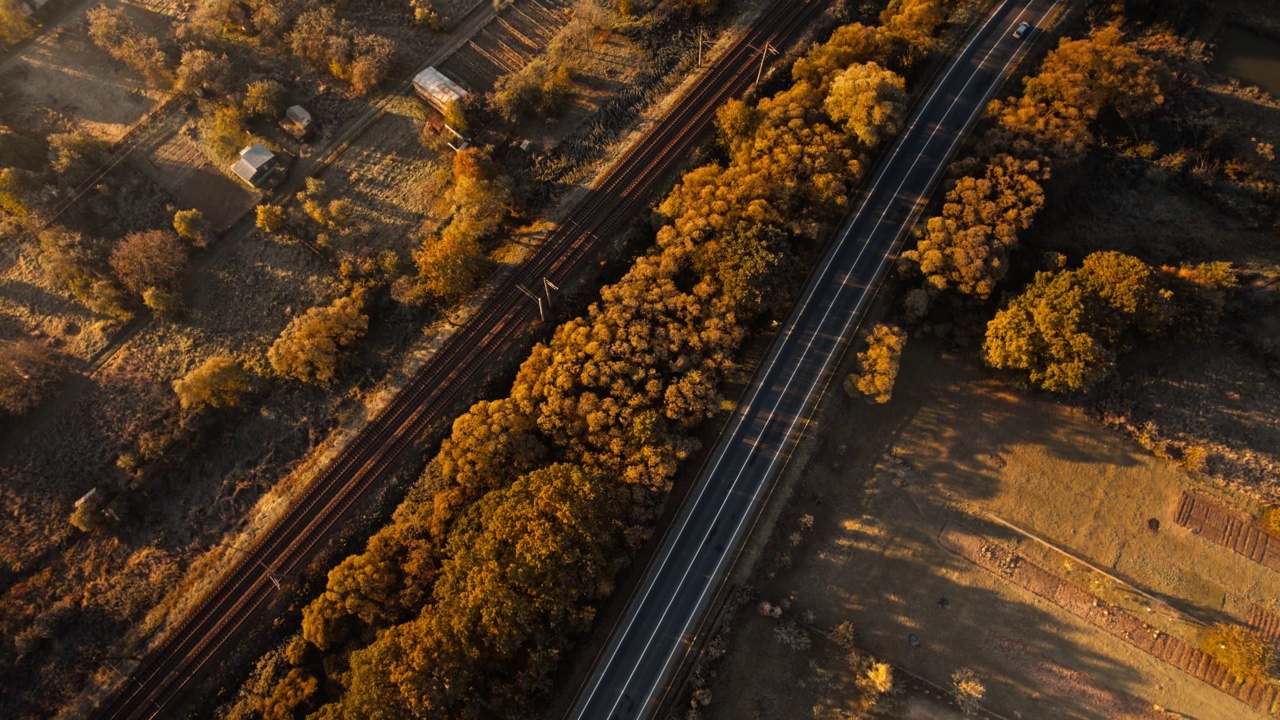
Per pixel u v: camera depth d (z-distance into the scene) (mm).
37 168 93812
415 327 86625
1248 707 71000
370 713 61250
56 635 71875
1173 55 101312
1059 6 102625
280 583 72875
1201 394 82938
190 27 100125
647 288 81062
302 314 87875
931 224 82562
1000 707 70750
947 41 100312
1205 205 93875
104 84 100125
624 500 70438
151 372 85000
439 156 96812
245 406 82812
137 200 93375
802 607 73375
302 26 100000
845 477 79062
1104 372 76375
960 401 82625
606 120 97875
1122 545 77375
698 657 70562
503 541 66688
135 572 75375
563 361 76250
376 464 78250
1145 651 73188
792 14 103000
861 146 89438
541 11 105000
